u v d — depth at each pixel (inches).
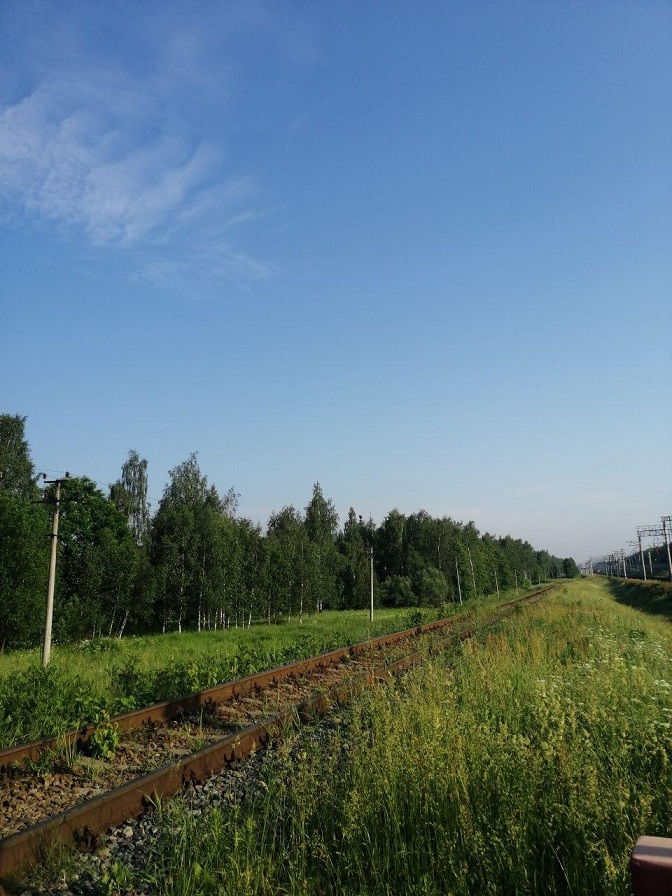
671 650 470.6
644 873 79.4
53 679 458.9
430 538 3597.4
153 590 1679.4
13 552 1218.0
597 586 4254.4
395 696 312.8
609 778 201.9
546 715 252.2
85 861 195.5
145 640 1138.0
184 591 1770.4
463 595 3137.3
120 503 2583.7
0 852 183.8
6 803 243.3
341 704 410.9
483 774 202.4
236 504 2965.1
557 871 173.0
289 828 211.3
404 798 202.8
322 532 3282.5
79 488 1782.7
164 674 489.7
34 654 917.8
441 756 211.2
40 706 370.3
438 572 2982.3
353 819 184.5
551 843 172.2
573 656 543.2
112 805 226.5
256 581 1953.7
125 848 206.4
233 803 229.6
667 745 234.1
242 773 276.2
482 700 314.8
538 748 222.7
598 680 297.9
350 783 222.5
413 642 782.5
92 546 1574.8
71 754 294.8
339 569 2950.3
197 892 171.8
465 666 450.6
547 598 1892.2
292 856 186.1
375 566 3526.1
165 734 347.6
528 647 570.6
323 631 1165.1
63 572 1552.7
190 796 245.3
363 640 847.7
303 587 2018.9
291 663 571.2
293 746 294.7
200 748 312.5
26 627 1211.9
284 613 2062.0
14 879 182.2
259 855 184.5
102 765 291.0
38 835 195.8
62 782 269.1
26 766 282.0
